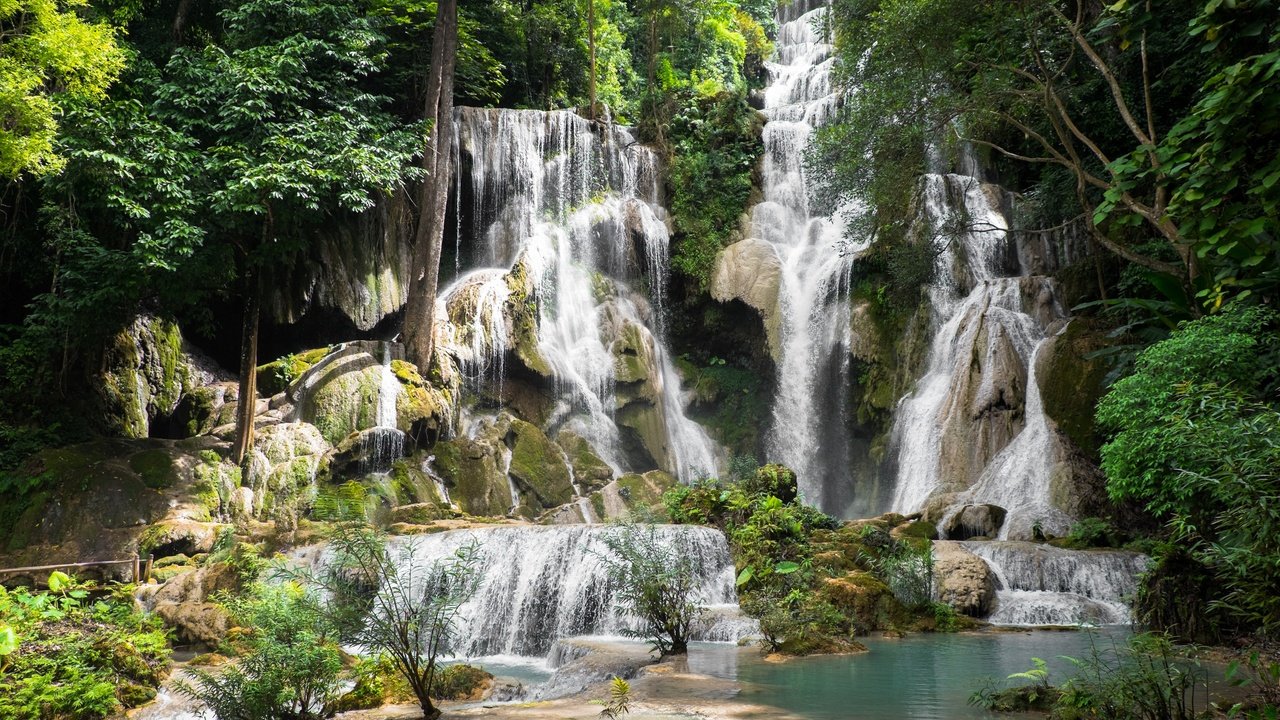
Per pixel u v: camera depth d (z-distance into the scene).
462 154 26.58
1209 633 9.48
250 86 18.75
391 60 27.47
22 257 20.62
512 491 20.98
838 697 7.47
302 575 8.39
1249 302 12.39
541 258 25.62
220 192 17.56
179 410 21.53
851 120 19.33
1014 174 27.08
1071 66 20.73
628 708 7.09
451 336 22.77
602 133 29.17
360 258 23.98
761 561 13.04
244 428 18.30
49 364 19.11
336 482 18.88
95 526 15.82
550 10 31.86
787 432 25.72
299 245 19.06
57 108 16.28
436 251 22.61
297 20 21.48
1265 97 6.75
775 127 30.62
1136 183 9.55
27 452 17.73
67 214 18.55
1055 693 6.96
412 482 19.34
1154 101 20.81
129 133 17.59
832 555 13.07
